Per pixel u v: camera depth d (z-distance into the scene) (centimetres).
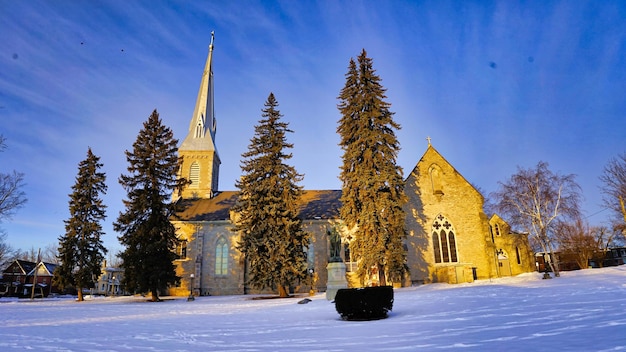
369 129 3403
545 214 3616
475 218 3888
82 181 4247
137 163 3756
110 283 7625
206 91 5875
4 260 7025
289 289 4112
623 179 3784
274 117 3778
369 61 3653
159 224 3603
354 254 3288
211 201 5006
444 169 4038
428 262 3769
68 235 4138
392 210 3175
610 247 6206
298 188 3603
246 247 3438
